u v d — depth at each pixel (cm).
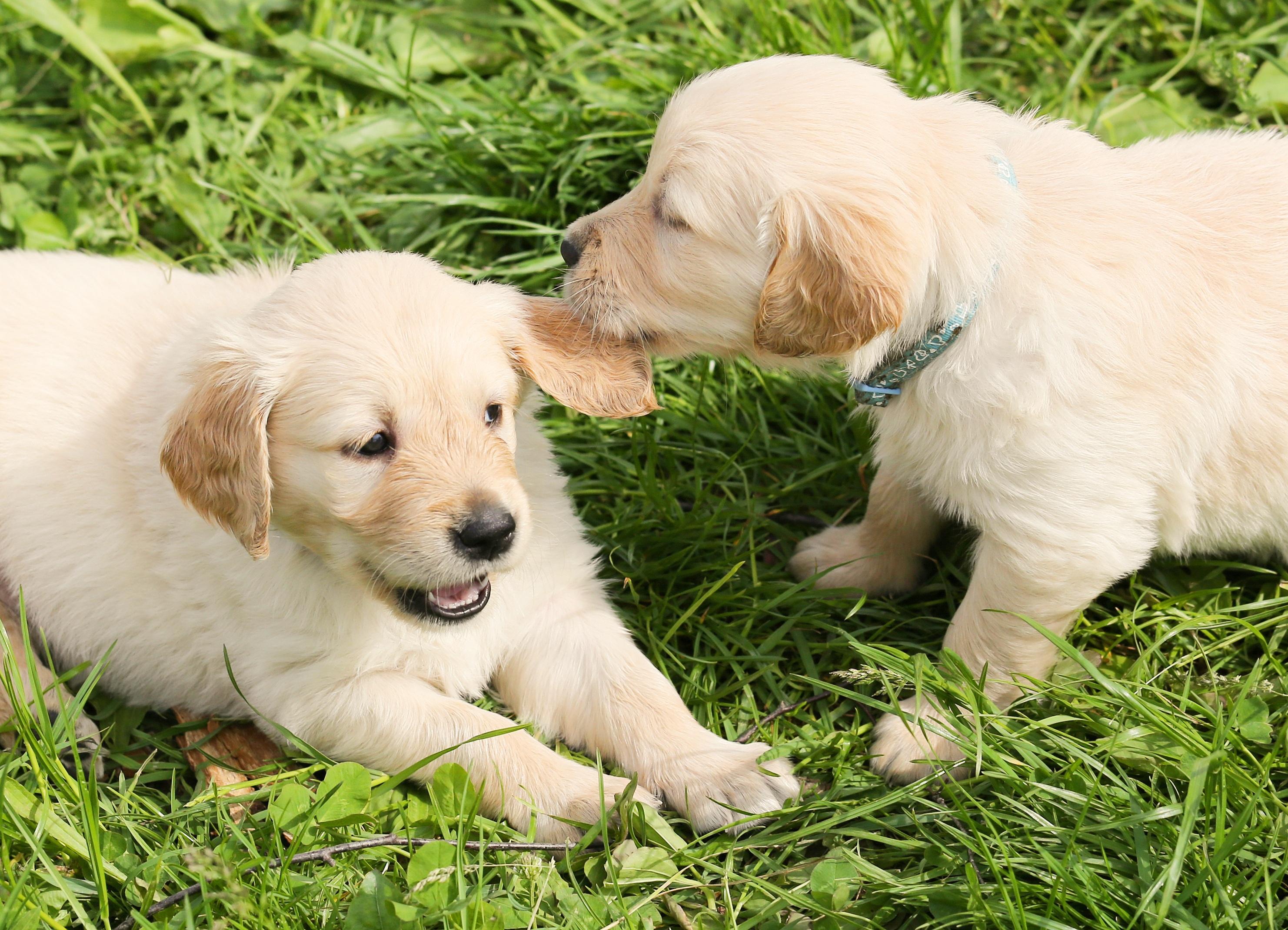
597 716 144
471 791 140
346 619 142
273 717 143
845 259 137
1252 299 142
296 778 142
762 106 139
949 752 142
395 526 137
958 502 143
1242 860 137
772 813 140
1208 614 146
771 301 138
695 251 140
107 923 135
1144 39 171
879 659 142
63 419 145
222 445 138
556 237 164
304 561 142
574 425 158
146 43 173
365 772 140
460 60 174
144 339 147
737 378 159
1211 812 137
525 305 143
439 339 138
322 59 173
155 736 145
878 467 149
